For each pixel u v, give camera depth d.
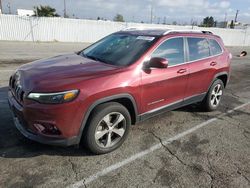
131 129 4.60
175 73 4.45
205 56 5.30
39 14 36.66
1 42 19.06
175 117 5.34
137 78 3.79
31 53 13.81
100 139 3.66
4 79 7.21
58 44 20.78
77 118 3.26
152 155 3.81
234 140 4.51
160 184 3.18
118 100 3.76
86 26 24.08
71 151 3.71
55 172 3.24
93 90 3.30
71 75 3.42
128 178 3.24
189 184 3.22
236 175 3.48
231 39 36.56
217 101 5.93
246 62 15.88
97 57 4.32
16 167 3.26
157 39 4.28
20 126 3.49
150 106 4.19
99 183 3.11
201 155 3.92
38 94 3.13
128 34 4.77
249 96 7.54
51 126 3.19
